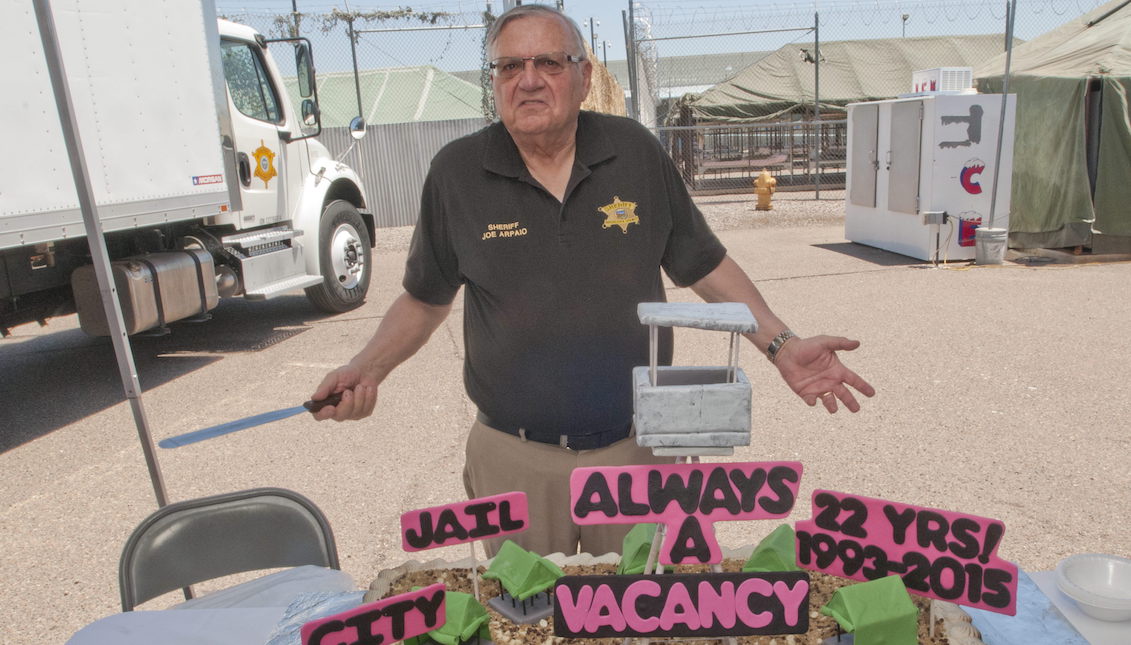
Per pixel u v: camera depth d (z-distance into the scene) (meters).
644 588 1.11
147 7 5.16
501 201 1.80
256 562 2.10
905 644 1.15
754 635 1.11
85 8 4.68
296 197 7.07
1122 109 8.20
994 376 4.92
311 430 4.55
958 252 8.64
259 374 5.77
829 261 9.26
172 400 5.29
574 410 1.85
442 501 3.60
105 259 2.31
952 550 1.15
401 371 5.63
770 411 4.50
